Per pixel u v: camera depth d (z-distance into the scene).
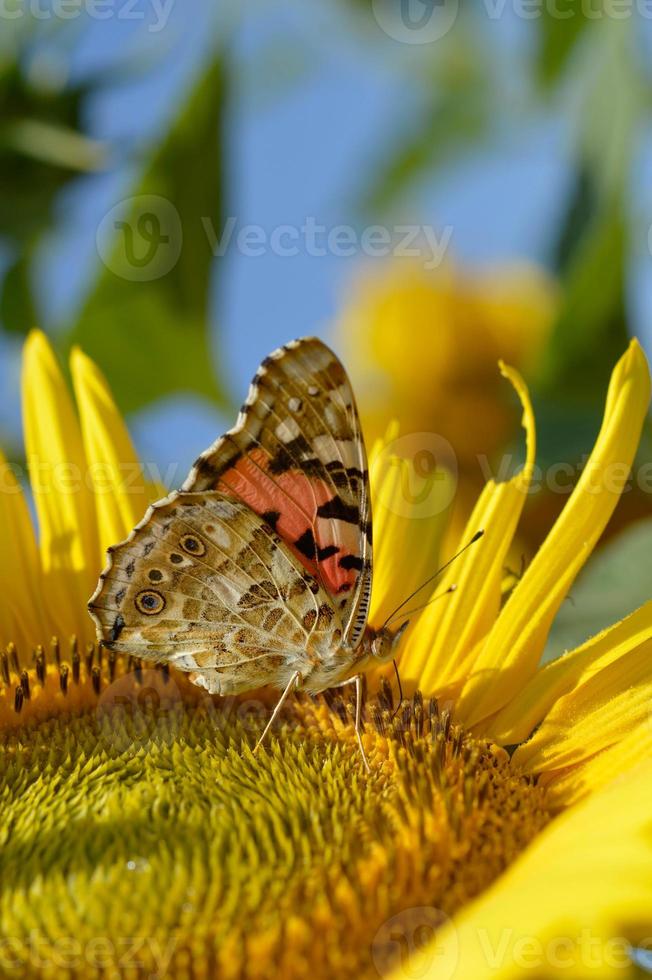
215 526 0.37
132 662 0.39
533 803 0.37
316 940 0.35
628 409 0.38
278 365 0.37
